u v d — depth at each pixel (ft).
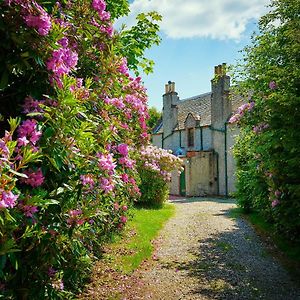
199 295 18.06
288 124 20.62
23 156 7.89
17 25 9.13
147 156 52.34
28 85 9.98
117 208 22.02
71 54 11.09
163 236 32.91
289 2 23.72
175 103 107.86
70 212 10.61
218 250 27.55
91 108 13.76
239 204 48.62
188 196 89.61
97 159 11.38
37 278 9.95
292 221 24.77
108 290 18.04
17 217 7.84
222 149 85.56
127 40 23.24
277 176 25.27
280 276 20.99
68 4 12.53
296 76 20.45
